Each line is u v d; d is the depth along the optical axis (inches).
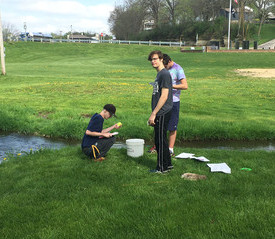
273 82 735.1
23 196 141.6
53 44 2065.7
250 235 105.0
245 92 568.1
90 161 197.2
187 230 108.7
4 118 351.3
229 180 160.6
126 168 182.7
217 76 890.1
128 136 304.7
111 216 119.7
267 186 150.1
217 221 115.4
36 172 175.9
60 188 151.4
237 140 307.6
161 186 152.9
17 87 633.6
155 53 166.1
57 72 1004.6
